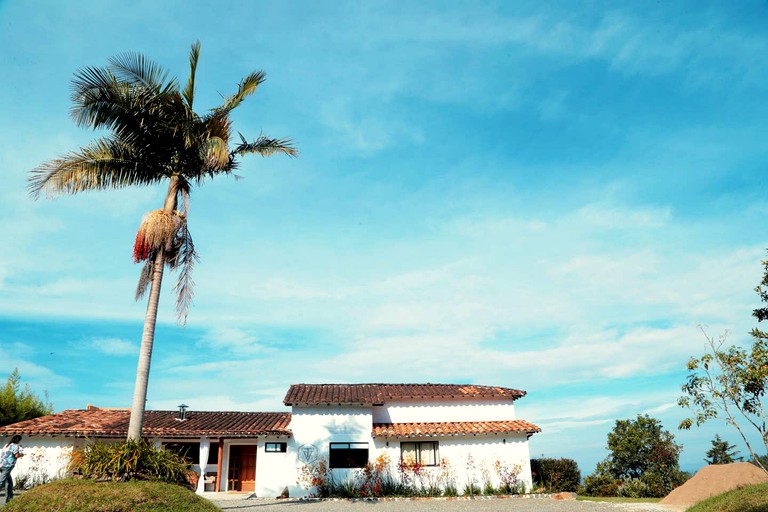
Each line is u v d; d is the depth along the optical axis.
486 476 22.70
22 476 21.84
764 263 11.76
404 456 22.94
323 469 22.19
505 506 18.28
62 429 23.08
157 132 15.10
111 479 12.19
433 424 24.42
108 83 13.88
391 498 20.92
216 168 15.25
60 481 12.10
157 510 11.23
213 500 20.02
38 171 13.77
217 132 15.35
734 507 12.53
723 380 9.62
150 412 27.75
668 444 25.19
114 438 23.30
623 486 23.48
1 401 29.08
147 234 14.18
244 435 23.02
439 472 22.56
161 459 12.92
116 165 14.78
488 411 25.25
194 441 24.22
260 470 22.41
